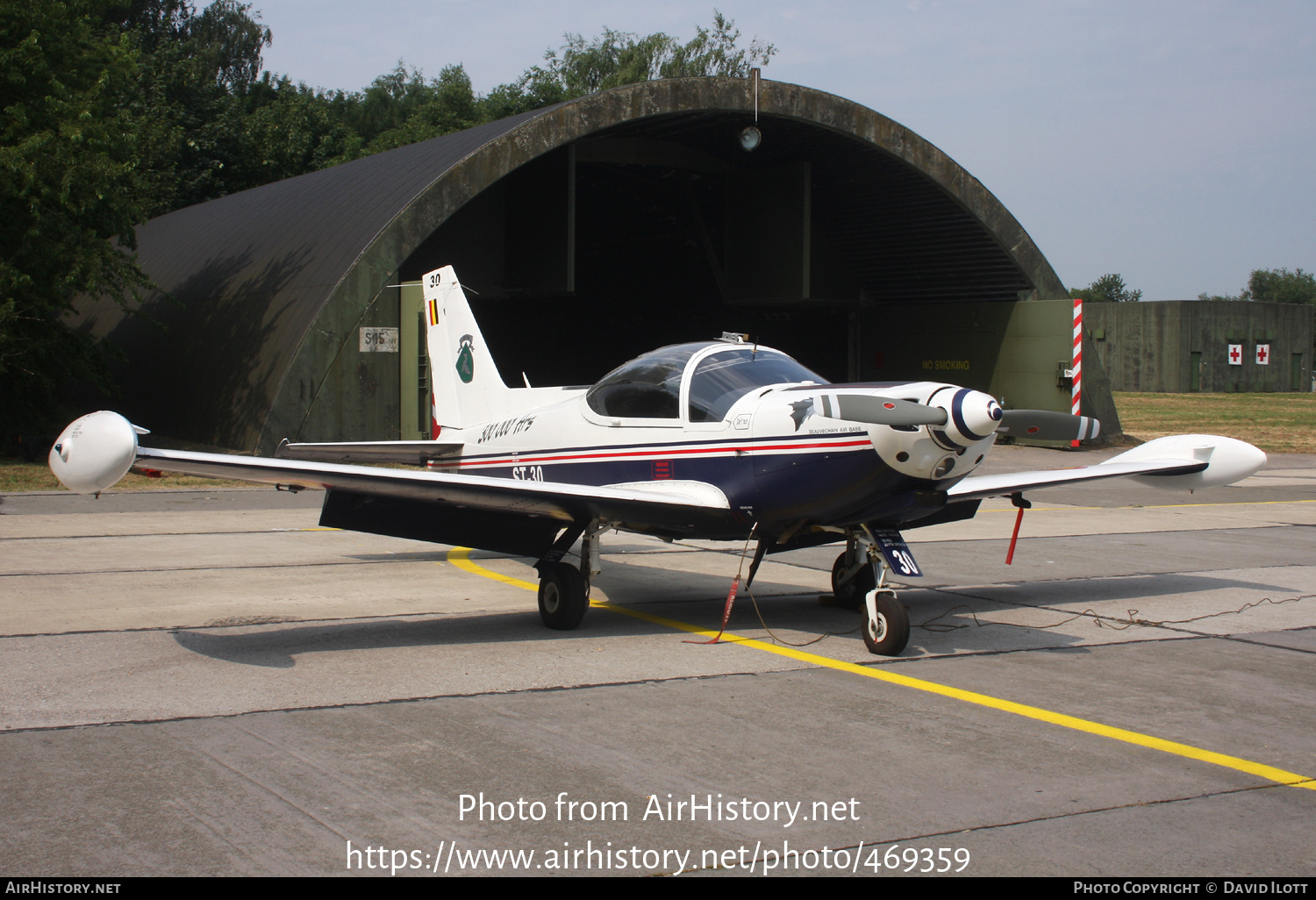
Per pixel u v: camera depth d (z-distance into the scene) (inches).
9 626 243.9
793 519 253.1
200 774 150.6
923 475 228.4
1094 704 195.6
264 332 652.7
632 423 281.6
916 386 229.8
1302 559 381.1
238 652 225.3
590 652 232.7
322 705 186.2
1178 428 1027.3
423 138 1815.9
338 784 147.8
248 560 352.2
